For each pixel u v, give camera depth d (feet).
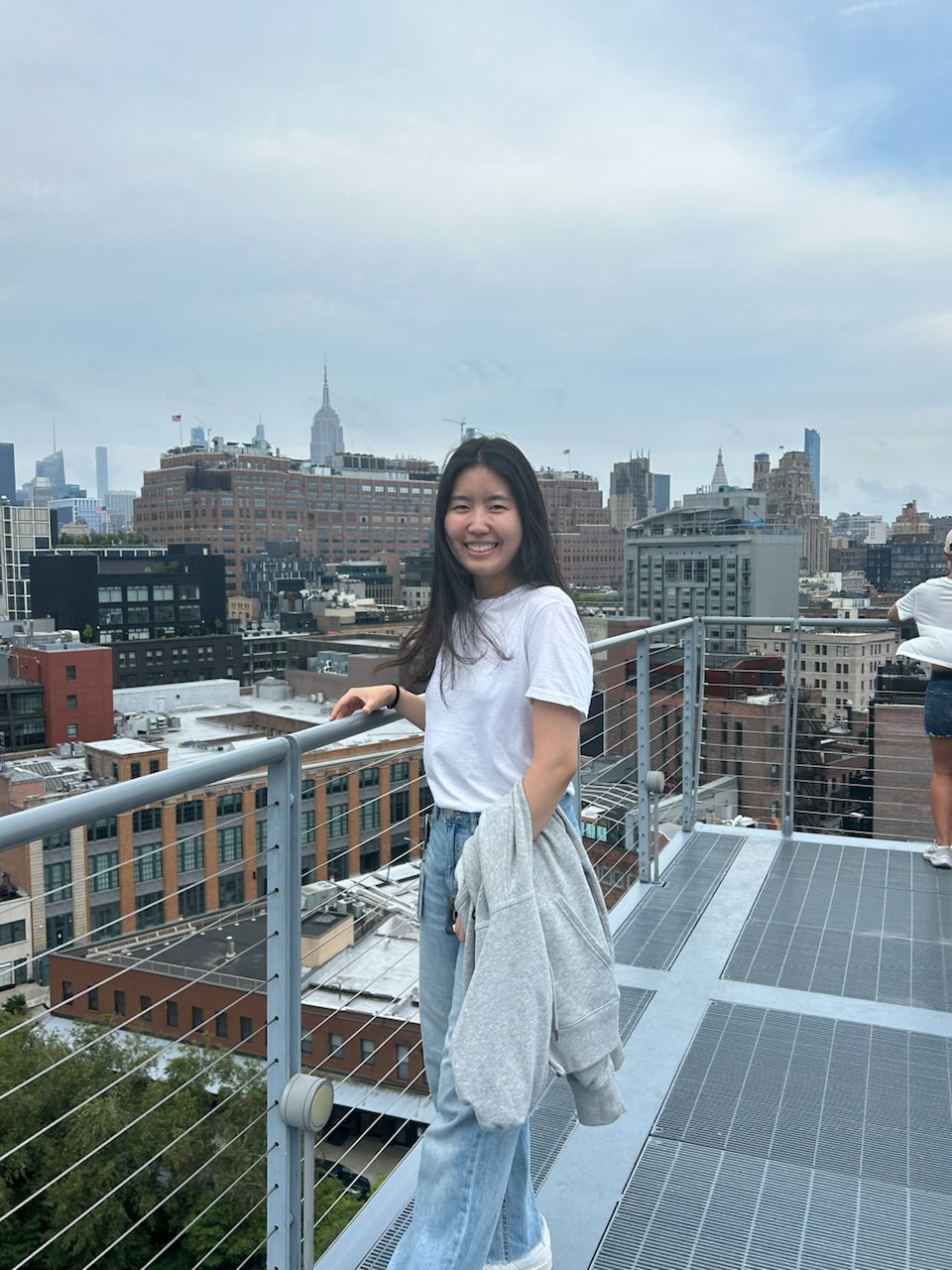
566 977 4.99
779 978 10.95
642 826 13.76
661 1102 8.57
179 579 394.73
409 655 5.71
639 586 381.40
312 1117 5.85
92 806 4.46
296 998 6.00
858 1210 7.15
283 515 632.79
